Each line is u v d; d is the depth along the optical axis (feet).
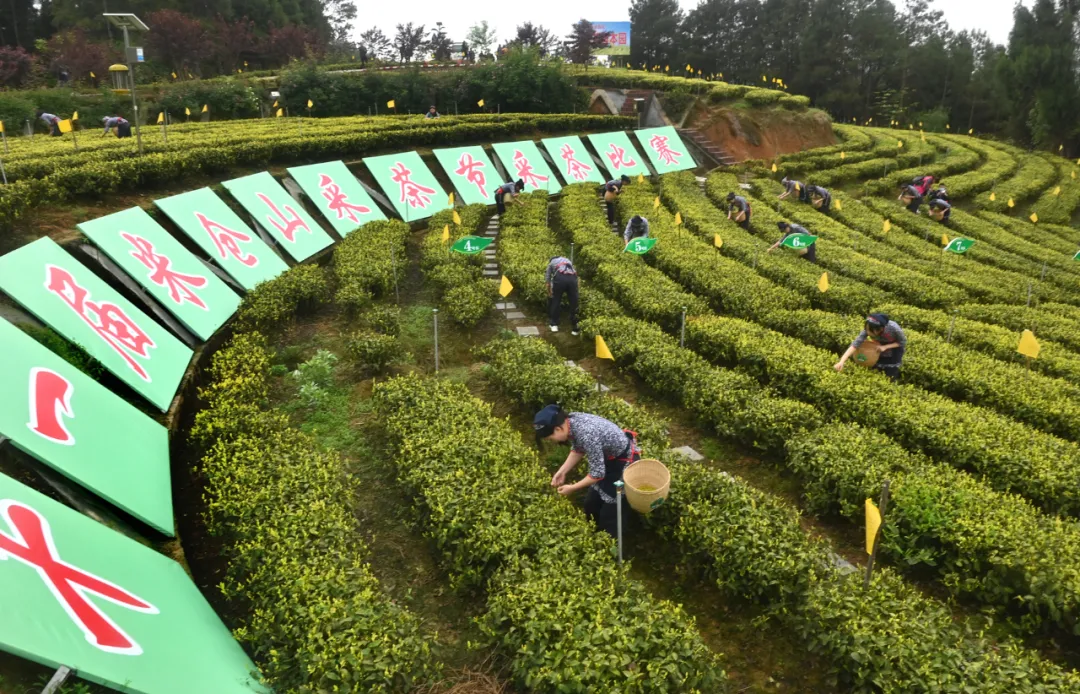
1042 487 24.48
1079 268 67.10
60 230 37.06
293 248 52.70
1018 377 33.91
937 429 27.71
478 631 19.22
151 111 100.78
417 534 23.70
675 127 118.83
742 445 29.94
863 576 19.07
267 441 25.59
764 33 233.96
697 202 79.87
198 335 36.17
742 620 20.07
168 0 154.71
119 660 14.05
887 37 211.41
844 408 30.55
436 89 118.93
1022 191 102.58
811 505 24.95
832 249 61.87
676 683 15.39
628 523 23.26
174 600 17.42
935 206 84.28
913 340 38.81
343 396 33.40
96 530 17.63
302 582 17.48
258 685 15.90
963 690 14.98
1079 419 29.66
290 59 151.84
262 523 20.51
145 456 23.67
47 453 19.81
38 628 13.37
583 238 57.88
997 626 19.85
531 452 25.76
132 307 32.58
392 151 80.18
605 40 148.97
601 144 99.04
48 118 80.94
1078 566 18.89
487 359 38.58
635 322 39.47
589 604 17.16
